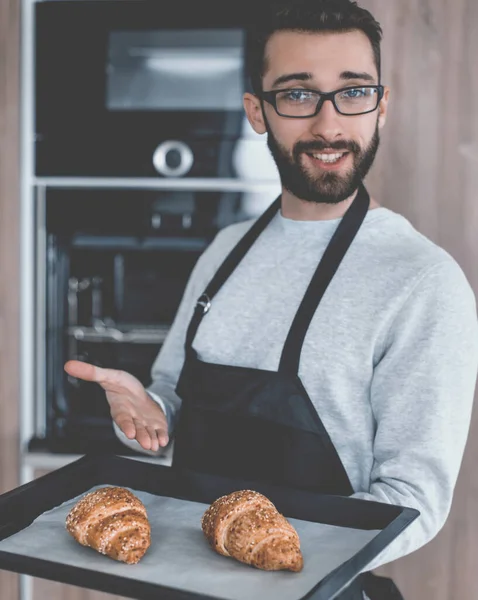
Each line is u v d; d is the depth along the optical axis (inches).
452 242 74.2
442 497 40.6
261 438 44.6
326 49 42.6
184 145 75.3
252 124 49.3
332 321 44.3
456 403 41.4
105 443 76.3
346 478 43.6
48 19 74.6
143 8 73.4
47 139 76.3
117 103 75.3
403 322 42.8
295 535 34.8
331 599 29.5
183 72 74.2
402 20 72.9
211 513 36.4
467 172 73.5
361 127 42.9
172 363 54.8
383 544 33.6
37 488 39.3
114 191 76.7
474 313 43.5
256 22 72.3
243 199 75.8
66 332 78.3
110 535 34.7
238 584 32.8
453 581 74.4
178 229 76.9
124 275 78.4
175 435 48.5
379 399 42.9
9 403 78.0
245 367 46.5
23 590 75.8
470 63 72.6
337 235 46.1
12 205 76.9
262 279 48.1
